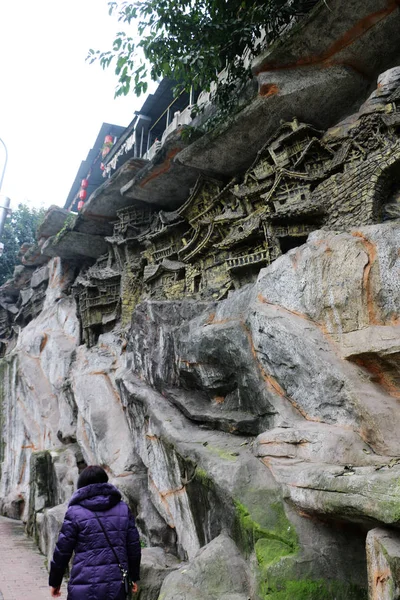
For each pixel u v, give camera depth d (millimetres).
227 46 7762
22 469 14094
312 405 4980
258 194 7750
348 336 4934
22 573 7770
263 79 7023
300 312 5441
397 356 4465
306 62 6973
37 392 14078
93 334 12594
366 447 4383
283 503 4480
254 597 4055
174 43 7727
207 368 6449
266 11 7234
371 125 6215
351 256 5047
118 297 12219
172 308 8023
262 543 4219
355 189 6227
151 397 7340
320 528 4281
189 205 9469
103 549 3467
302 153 6930
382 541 3283
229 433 5965
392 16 6246
